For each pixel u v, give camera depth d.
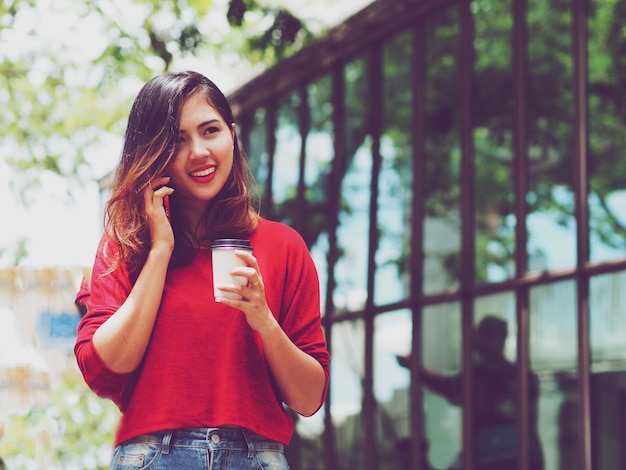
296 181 12.33
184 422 2.97
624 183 7.73
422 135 10.08
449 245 9.64
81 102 14.20
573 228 8.21
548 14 8.59
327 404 11.44
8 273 8.38
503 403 8.95
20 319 8.36
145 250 3.05
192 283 3.04
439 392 9.71
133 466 2.97
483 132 9.29
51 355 8.41
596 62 8.10
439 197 9.81
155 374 2.99
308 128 12.12
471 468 9.23
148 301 2.95
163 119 3.03
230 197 3.18
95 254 3.16
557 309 8.38
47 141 13.83
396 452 10.29
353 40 11.14
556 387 8.36
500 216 9.05
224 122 3.10
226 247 2.90
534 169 8.68
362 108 11.07
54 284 8.42
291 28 10.61
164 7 11.57
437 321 9.77
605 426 7.89
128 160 3.06
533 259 8.66
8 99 13.80
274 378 3.08
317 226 11.85
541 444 8.50
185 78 3.08
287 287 3.18
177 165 3.05
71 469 14.50
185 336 3.00
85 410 14.78
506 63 9.05
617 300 7.76
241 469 2.99
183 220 3.16
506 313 8.91
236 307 2.89
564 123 8.38
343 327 11.23
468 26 9.51
